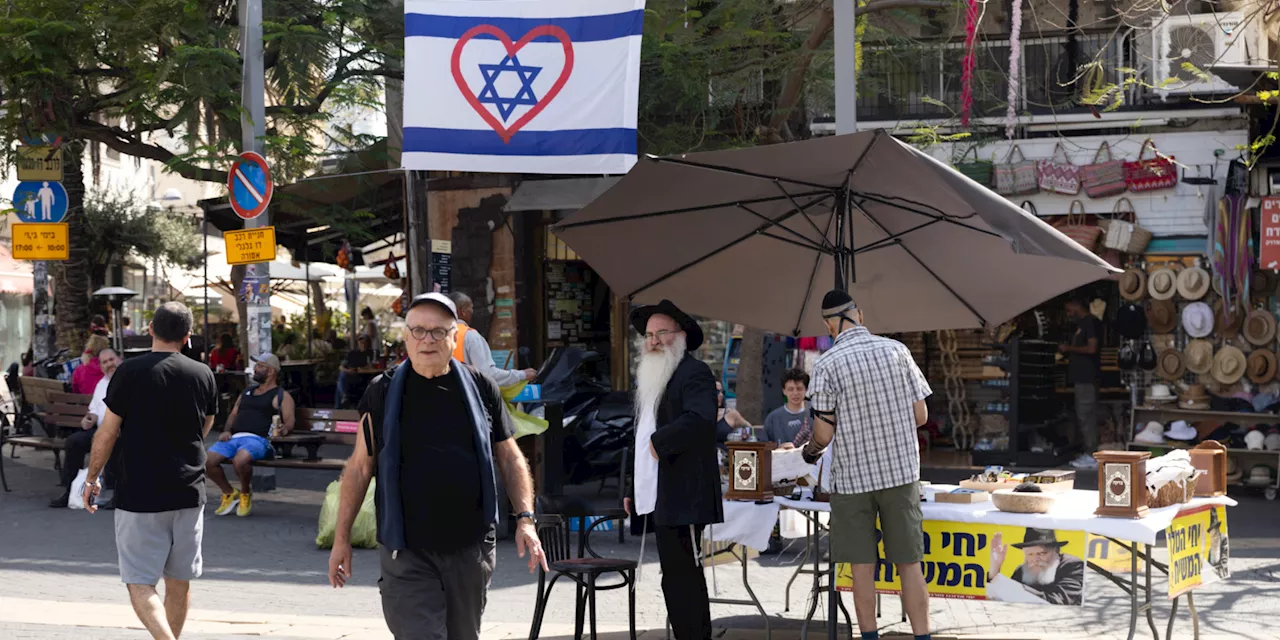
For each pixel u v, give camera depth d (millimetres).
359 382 22734
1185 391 15078
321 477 15320
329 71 16109
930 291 7754
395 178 17391
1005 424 16312
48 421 14211
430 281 15250
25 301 33156
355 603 8594
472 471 4809
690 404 6332
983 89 16078
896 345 6488
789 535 9281
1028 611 8352
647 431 6457
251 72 14141
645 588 9227
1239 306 15195
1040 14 16672
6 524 11609
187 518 6383
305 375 24016
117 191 34125
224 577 9430
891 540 6402
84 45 15109
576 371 12078
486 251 15312
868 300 7977
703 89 14898
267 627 7602
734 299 8109
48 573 9391
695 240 7648
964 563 6562
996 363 16031
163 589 8953
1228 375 15117
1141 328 15703
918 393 6449
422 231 15695
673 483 6391
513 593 9031
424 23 11375
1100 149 15984
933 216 7035
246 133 14164
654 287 7992
